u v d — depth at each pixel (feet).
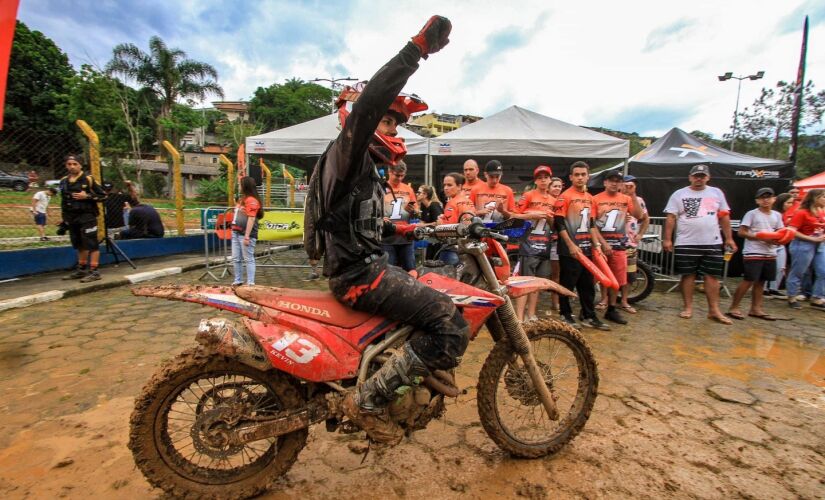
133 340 14.83
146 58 113.91
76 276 23.13
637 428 9.92
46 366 12.61
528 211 17.38
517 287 8.59
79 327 16.12
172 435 9.32
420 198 24.31
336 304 7.22
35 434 9.16
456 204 18.99
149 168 127.54
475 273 8.36
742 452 9.04
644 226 21.79
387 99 5.92
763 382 12.58
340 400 7.10
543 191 18.43
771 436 9.67
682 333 17.28
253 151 30.66
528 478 8.09
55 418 9.80
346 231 6.70
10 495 7.36
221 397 7.41
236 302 6.97
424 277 7.90
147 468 7.02
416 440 9.23
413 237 8.20
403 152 7.28
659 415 10.54
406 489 7.74
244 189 23.11
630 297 22.08
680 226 19.56
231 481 7.42
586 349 9.18
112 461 8.31
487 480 8.01
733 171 31.24
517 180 49.11
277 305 7.01
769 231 19.06
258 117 185.88
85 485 7.65
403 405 7.20
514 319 8.26
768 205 19.12
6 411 10.08
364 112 5.92
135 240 30.91
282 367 6.79
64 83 103.55
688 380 12.65
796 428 10.03
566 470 8.36
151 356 13.44
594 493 7.71
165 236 35.47
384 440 7.02
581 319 18.25
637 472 8.32
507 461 8.58
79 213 22.25
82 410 10.16
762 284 19.69
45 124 113.19
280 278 27.17
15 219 44.21
